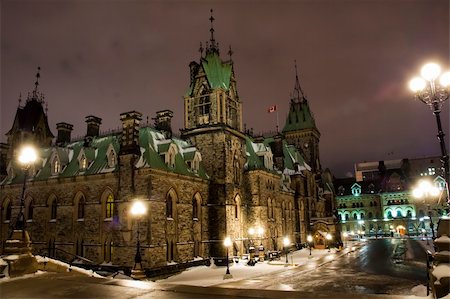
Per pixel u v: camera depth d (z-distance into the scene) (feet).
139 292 40.40
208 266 163.43
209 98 190.49
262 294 36.96
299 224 263.70
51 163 174.29
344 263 172.76
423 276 130.31
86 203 157.38
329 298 34.32
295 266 161.27
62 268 82.02
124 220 142.61
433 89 61.72
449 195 58.95
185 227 158.40
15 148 200.64
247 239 189.98
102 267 143.74
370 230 443.32
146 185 141.59
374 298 33.71
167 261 146.72
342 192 471.21
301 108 361.92
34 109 219.41
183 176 159.02
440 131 60.23
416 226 420.36
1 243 180.86
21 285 48.03
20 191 180.75
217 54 200.95
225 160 179.83
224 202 175.11
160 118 184.24
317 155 360.69
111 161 156.25
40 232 168.04
